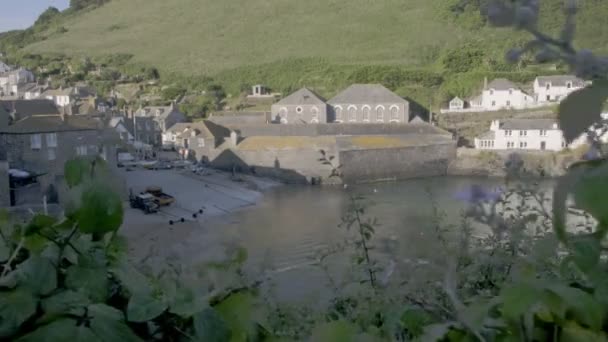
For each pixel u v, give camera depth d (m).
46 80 101.81
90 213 1.36
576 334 1.04
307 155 53.75
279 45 122.88
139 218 32.94
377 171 54.47
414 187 34.84
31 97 86.88
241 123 72.50
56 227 1.51
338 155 52.97
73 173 1.42
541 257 1.40
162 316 1.40
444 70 85.81
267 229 30.73
